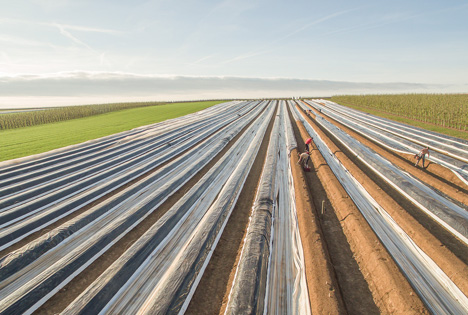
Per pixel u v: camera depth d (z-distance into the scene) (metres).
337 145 19.75
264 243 7.20
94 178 13.45
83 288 6.32
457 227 7.78
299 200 9.80
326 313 4.94
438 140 19.27
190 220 9.24
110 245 7.88
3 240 8.15
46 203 11.02
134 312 5.49
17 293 5.77
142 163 16.56
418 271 6.32
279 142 21.19
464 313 5.17
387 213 8.95
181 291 5.78
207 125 31.36
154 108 59.16
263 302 5.53
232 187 11.23
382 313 5.25
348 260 6.88
